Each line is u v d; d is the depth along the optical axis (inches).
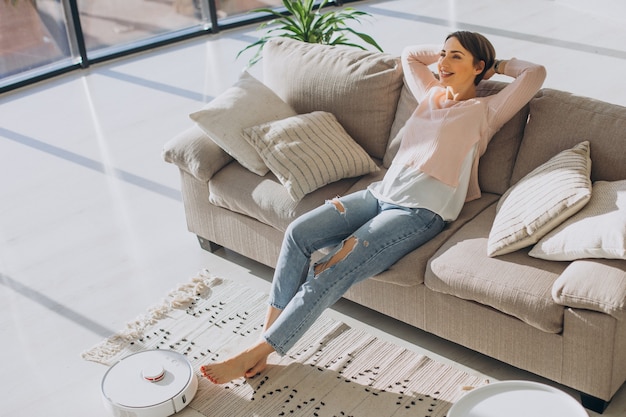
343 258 106.4
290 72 135.1
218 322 121.1
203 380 109.7
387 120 127.5
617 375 95.3
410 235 108.3
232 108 128.9
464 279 100.6
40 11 224.7
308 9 171.5
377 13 263.1
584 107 109.1
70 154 180.4
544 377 103.7
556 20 244.2
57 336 121.5
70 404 108.0
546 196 100.3
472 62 112.1
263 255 129.0
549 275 97.0
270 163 121.6
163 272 134.6
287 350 106.6
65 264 139.3
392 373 107.6
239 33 255.0
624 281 89.8
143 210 154.8
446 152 110.5
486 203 115.3
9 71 224.2
